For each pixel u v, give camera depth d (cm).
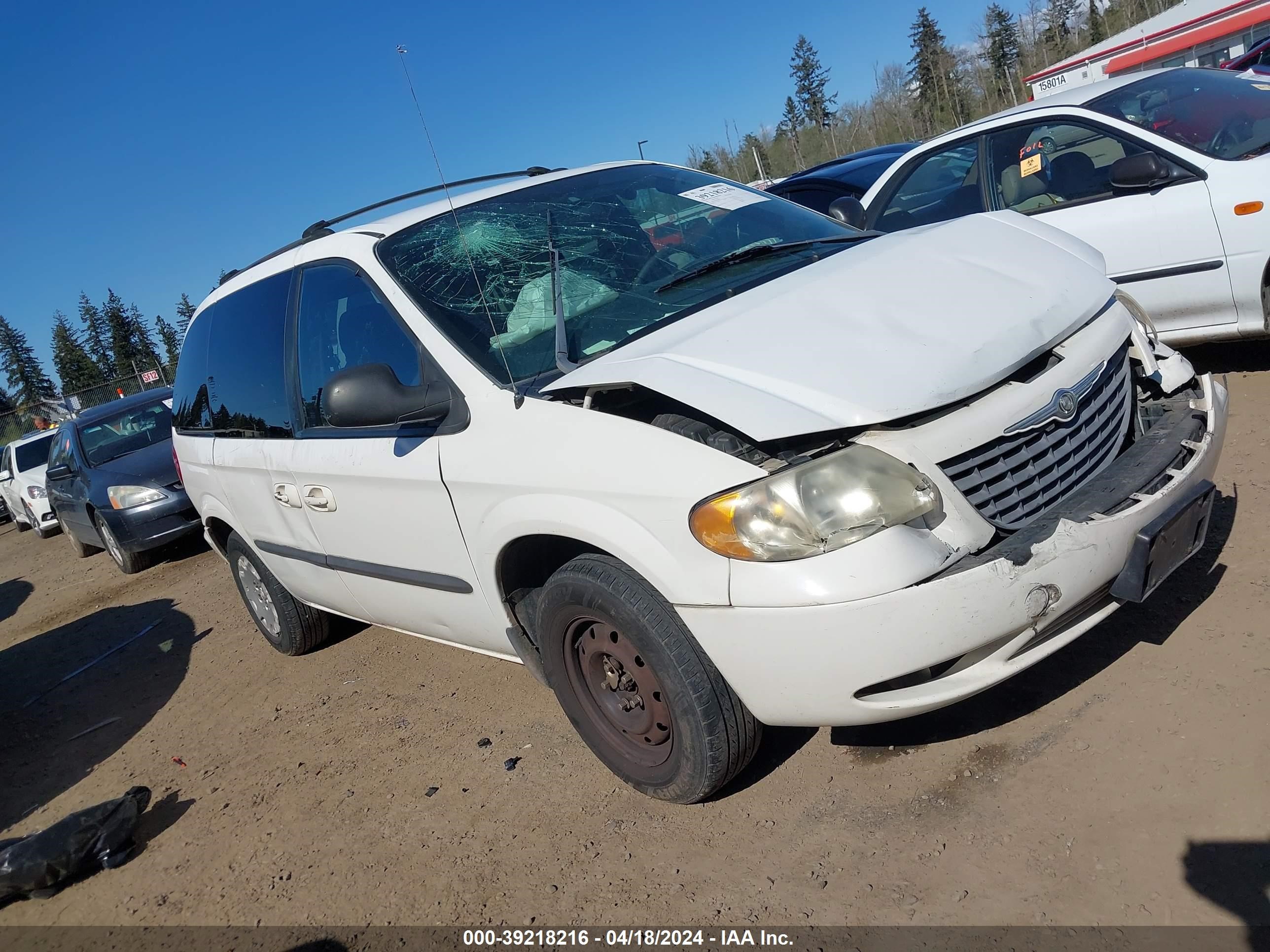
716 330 259
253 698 488
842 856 246
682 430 244
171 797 400
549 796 314
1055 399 244
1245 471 388
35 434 1593
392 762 371
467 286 317
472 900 273
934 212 580
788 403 226
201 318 489
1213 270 462
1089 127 507
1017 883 220
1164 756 245
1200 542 264
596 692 288
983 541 227
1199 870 209
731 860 257
